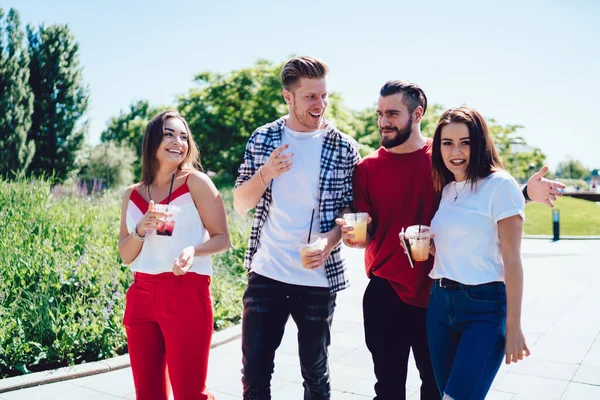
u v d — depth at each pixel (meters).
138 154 38.88
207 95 30.66
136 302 2.71
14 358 4.21
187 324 2.63
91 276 5.23
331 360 4.77
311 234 2.90
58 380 4.11
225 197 15.94
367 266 3.00
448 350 2.54
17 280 4.98
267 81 29.33
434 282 2.62
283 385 4.17
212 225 2.85
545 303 6.67
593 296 6.98
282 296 2.90
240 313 6.00
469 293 2.44
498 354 2.37
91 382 4.10
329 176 2.97
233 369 4.53
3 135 22.06
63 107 25.38
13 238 5.88
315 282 2.90
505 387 4.01
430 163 2.83
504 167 2.62
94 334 4.62
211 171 31.06
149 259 2.70
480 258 2.44
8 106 22.14
